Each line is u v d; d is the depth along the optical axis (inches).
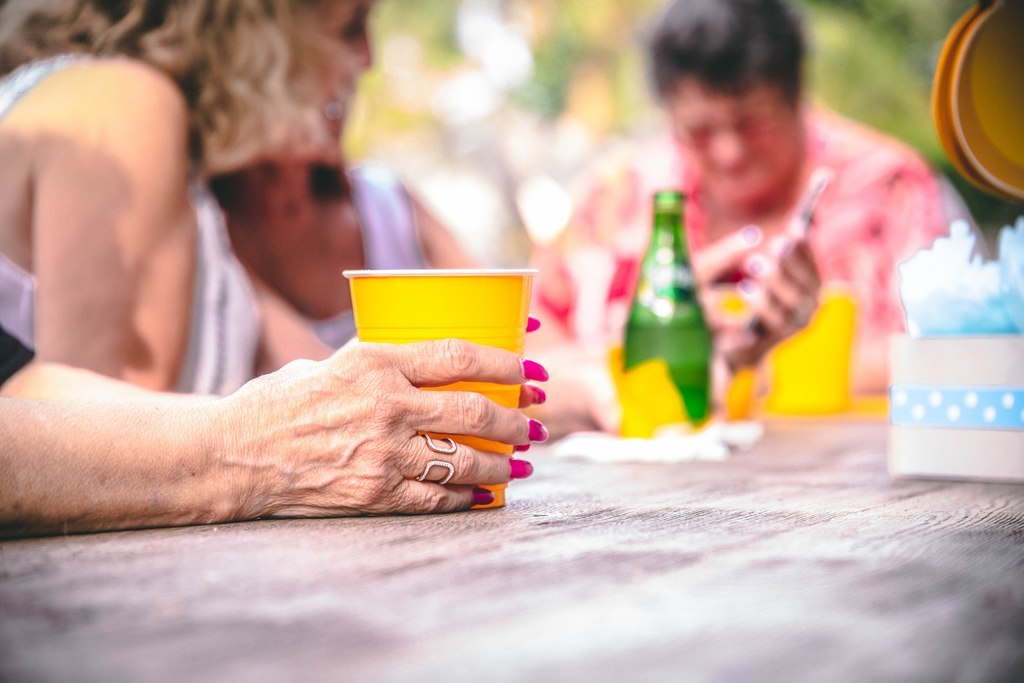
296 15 78.7
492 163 276.1
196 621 21.8
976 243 49.2
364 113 277.7
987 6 43.2
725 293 77.0
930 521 35.6
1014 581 25.4
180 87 72.6
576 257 133.6
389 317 37.9
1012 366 47.6
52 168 63.1
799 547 30.3
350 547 30.7
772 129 120.2
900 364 49.9
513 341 39.4
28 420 33.2
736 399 75.9
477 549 30.2
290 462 36.1
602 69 274.8
